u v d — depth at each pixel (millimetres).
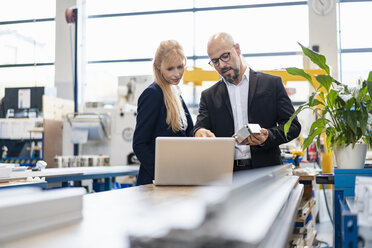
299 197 1386
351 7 6359
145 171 1969
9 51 7406
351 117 1772
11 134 6176
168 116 1976
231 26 6828
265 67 6641
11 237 689
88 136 4953
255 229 661
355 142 1854
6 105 6270
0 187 1905
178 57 1968
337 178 1762
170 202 1105
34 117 6180
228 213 665
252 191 978
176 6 7055
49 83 7309
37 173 2518
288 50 6609
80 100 7195
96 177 3203
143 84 5055
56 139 5750
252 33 6727
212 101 2301
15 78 7387
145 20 7176
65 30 7199
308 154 3988
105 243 653
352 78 6340
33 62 7359
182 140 1643
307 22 6559
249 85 2219
